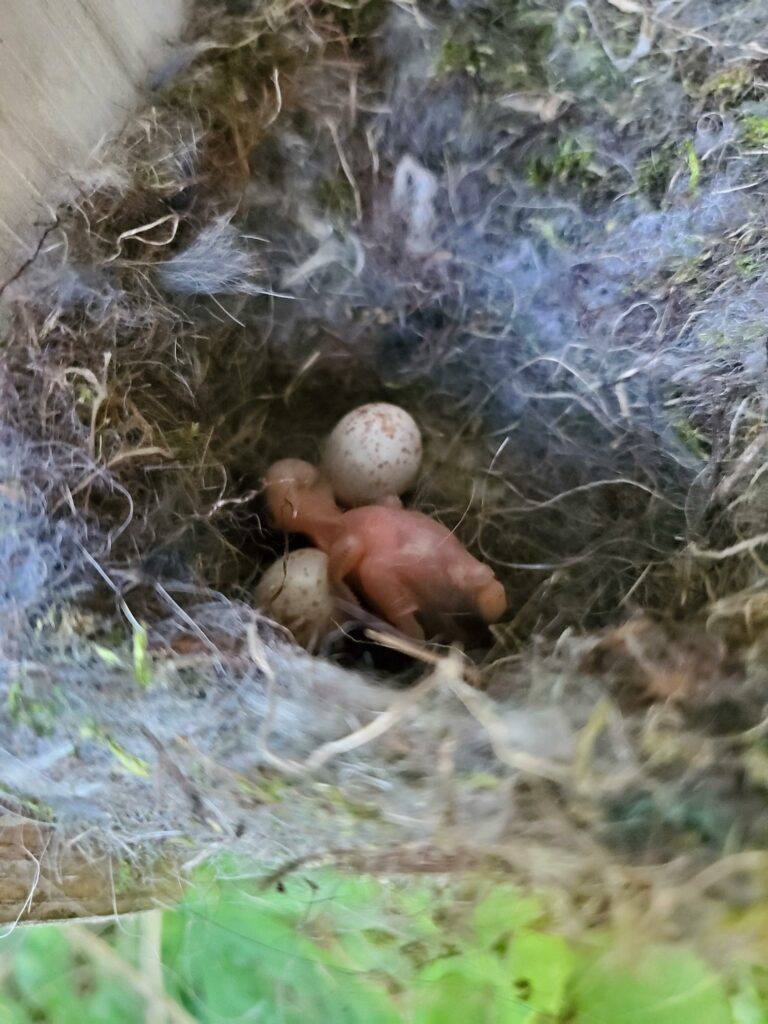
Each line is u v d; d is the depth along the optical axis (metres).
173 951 0.12
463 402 0.15
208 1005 0.12
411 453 0.14
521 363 0.15
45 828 0.12
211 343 0.14
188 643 0.12
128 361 0.13
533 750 0.11
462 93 0.14
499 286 0.15
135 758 0.11
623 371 0.14
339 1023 0.11
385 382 0.16
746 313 0.13
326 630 0.13
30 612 0.11
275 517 0.14
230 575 0.13
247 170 0.14
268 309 0.15
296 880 0.11
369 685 0.12
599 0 0.13
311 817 0.11
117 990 0.12
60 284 0.12
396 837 0.11
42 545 0.12
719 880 0.10
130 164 0.13
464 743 0.11
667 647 0.12
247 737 0.11
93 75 0.12
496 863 0.11
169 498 0.13
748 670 0.11
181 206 0.13
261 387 0.15
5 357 0.12
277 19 0.14
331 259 0.15
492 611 0.13
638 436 0.14
